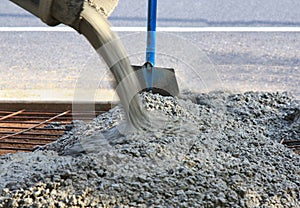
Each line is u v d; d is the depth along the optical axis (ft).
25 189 11.17
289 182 12.09
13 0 10.52
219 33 33.17
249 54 30.25
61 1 10.13
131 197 10.84
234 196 11.08
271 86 26.21
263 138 14.40
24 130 16.61
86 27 10.90
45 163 12.57
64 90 25.31
